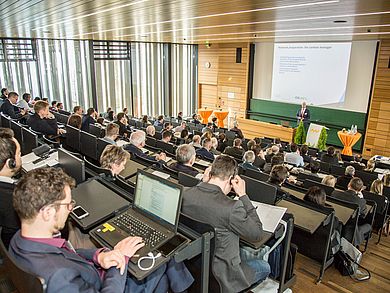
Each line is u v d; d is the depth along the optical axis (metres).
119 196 1.92
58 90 9.44
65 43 9.31
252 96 12.55
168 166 3.23
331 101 10.57
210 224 1.70
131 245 1.42
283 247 2.17
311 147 9.56
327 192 3.85
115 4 3.52
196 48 13.37
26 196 1.15
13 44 8.38
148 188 1.71
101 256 1.34
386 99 9.24
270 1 3.33
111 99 10.75
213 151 5.66
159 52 11.89
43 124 4.69
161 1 3.38
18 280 1.08
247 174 3.82
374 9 3.75
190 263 1.68
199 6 3.69
